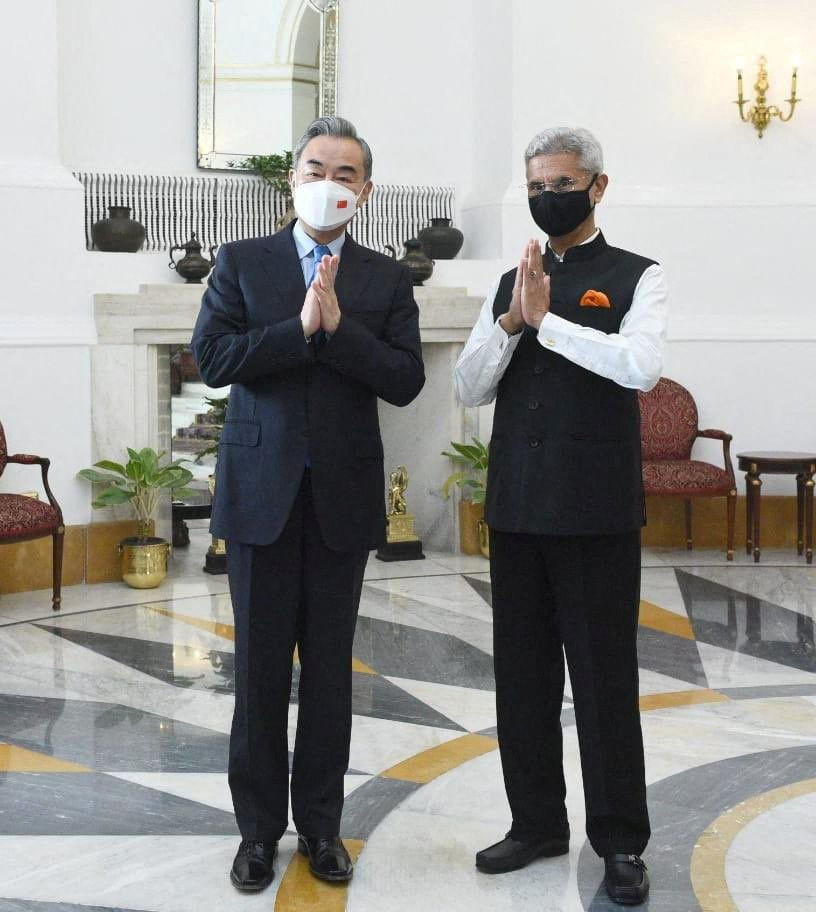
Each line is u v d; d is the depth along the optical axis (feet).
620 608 9.04
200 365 9.18
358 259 9.57
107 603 19.08
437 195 25.02
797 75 23.39
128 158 22.99
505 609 9.45
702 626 17.47
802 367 23.62
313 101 24.09
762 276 23.61
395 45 24.81
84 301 20.58
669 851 9.89
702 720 13.25
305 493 9.21
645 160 23.62
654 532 23.58
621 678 9.04
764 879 9.37
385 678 14.97
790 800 10.95
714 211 23.49
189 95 23.40
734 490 21.95
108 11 22.65
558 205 8.88
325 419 9.16
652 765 11.85
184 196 23.27
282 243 9.43
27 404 20.11
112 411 20.70
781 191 23.53
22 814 10.73
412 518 22.70
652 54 23.47
